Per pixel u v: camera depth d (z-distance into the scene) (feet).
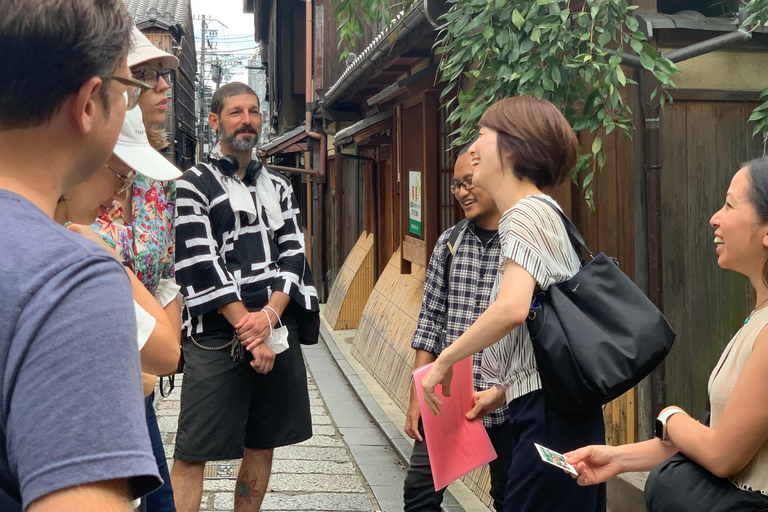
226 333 11.11
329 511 14.26
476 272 10.05
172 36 52.11
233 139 11.39
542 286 6.29
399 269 29.55
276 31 65.36
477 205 9.89
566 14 10.73
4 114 2.85
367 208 39.60
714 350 13.38
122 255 7.35
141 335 5.78
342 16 16.06
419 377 7.64
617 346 6.12
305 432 12.00
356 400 24.34
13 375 2.50
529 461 6.56
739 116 13.35
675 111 13.07
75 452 2.46
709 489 5.22
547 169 6.70
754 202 5.28
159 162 6.43
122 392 2.61
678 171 13.12
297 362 11.93
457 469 8.00
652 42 12.92
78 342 2.55
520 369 6.65
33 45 2.79
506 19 11.37
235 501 11.98
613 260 6.61
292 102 63.93
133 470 2.55
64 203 5.89
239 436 11.16
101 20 2.98
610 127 11.19
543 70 11.02
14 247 2.63
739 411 4.96
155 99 8.27
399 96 24.52
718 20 13.16
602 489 6.83
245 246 11.57
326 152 49.67
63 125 2.98
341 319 38.19
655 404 12.93
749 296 13.57
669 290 13.12
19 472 2.48
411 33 19.21
